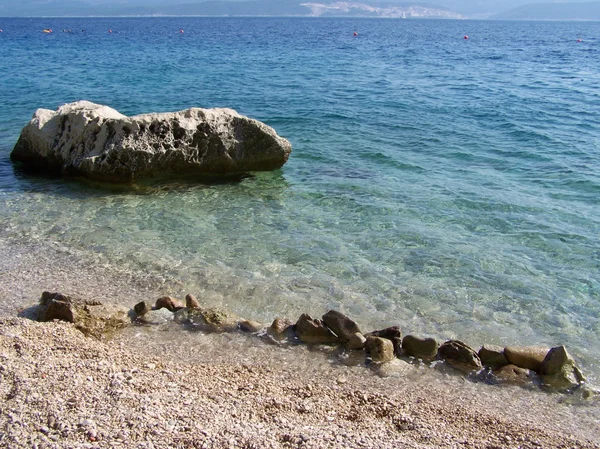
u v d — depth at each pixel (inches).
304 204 234.5
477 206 232.1
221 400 116.6
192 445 99.2
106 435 99.7
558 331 152.0
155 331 146.7
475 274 178.7
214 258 187.2
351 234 206.1
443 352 139.0
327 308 160.2
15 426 100.4
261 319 155.0
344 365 136.0
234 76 658.8
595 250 194.7
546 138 350.0
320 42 1507.1
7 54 951.6
